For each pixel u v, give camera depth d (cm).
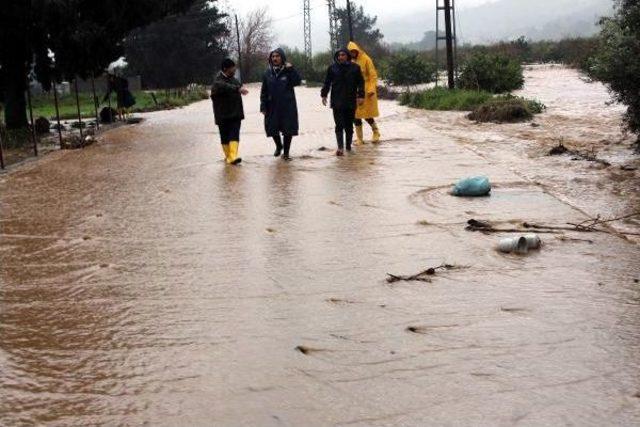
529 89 2916
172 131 1970
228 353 410
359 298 498
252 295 512
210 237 688
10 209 872
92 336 444
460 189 838
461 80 2867
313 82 6238
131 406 350
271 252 626
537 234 654
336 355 402
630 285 505
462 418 327
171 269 586
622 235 640
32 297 524
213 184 990
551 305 470
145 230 729
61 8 1748
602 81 962
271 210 799
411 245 632
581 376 365
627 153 1078
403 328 439
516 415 328
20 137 1800
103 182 1060
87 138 1659
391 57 4875
